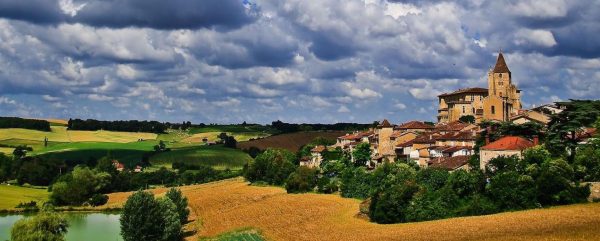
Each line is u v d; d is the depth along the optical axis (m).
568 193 104.62
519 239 77.75
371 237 98.06
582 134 138.25
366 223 117.31
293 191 184.62
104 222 167.25
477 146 155.50
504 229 88.56
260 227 126.50
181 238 129.62
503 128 153.62
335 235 105.62
